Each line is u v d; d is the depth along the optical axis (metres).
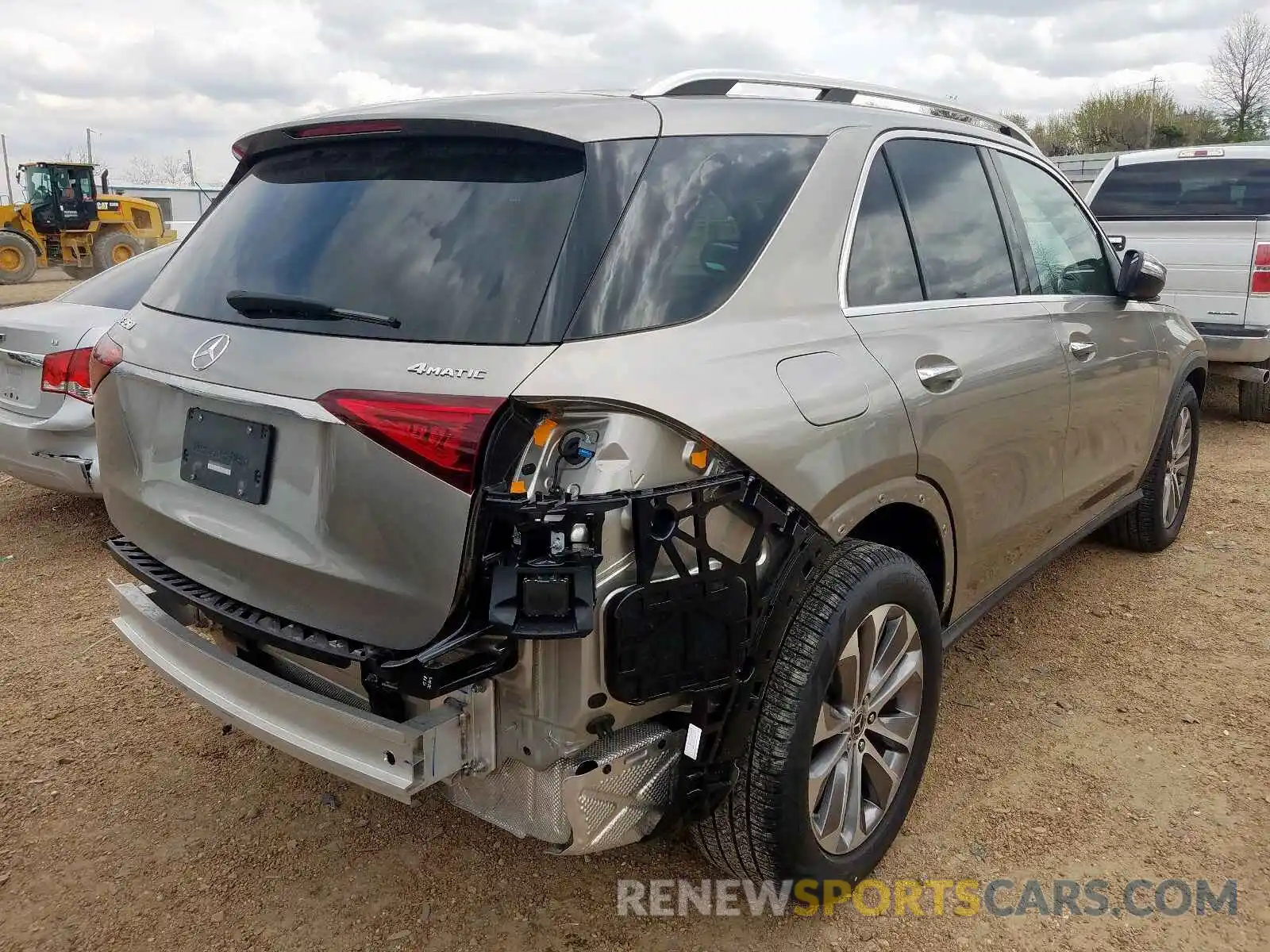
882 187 2.84
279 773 3.19
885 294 2.77
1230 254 7.30
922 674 2.70
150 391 2.51
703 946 2.44
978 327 3.04
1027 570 3.62
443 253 2.13
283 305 2.21
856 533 2.77
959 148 3.29
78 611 4.40
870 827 2.62
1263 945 2.42
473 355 1.97
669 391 2.00
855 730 2.52
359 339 2.09
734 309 2.28
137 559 2.62
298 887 2.66
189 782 3.13
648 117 2.34
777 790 2.24
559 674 1.94
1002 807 2.96
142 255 5.87
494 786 2.11
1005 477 3.13
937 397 2.69
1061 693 3.64
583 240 2.07
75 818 2.95
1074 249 3.90
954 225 3.14
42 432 4.89
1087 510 3.97
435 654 1.89
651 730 2.14
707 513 2.02
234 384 2.18
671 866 2.72
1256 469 6.64
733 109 2.54
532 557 1.85
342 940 2.47
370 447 1.95
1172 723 3.43
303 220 2.42
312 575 2.08
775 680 2.24
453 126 2.24
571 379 1.91
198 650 2.34
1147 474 4.68
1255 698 3.59
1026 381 3.15
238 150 2.77
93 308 5.21
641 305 2.10
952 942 2.45
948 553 2.89
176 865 2.74
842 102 2.97
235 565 2.27
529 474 1.88
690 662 2.02
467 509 1.87
